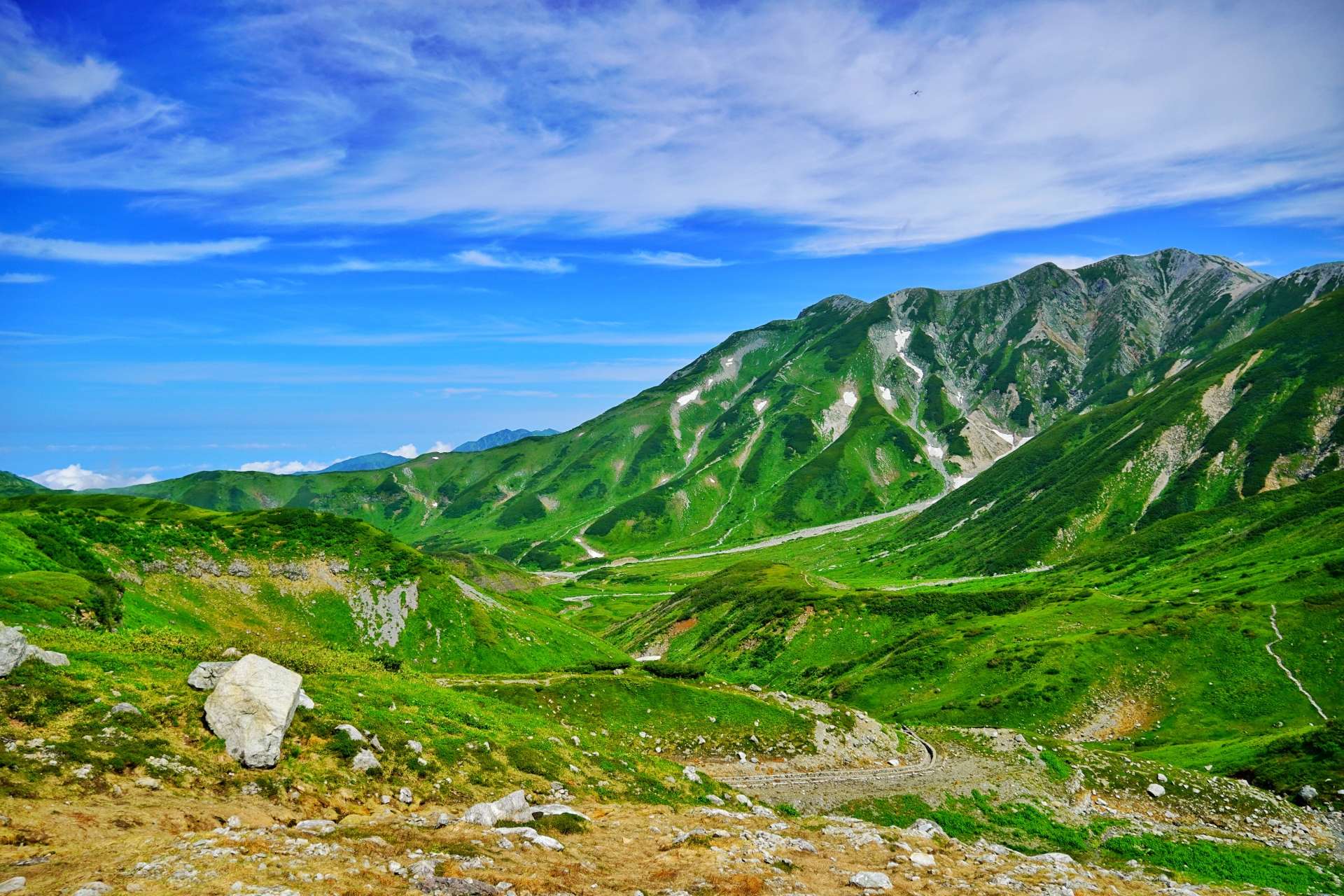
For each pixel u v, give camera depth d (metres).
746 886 22.50
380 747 33.03
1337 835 52.69
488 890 19.62
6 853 18.20
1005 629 132.50
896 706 117.19
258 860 19.73
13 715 26.14
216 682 31.70
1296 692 90.19
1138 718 94.94
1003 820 50.03
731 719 71.25
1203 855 44.00
